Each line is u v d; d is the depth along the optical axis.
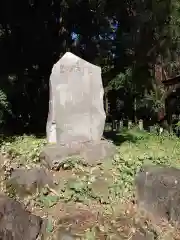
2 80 14.35
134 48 19.16
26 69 16.41
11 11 14.75
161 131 15.08
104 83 22.05
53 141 8.09
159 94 21.72
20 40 15.75
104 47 19.41
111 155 7.48
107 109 25.08
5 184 5.92
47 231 4.62
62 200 5.59
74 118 8.01
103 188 5.93
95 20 17.12
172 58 19.91
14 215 4.54
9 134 12.65
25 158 7.20
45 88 17.12
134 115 24.97
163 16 17.28
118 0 16.47
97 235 4.56
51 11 16.19
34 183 5.78
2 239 4.30
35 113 16.75
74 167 6.79
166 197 5.38
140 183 5.80
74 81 8.03
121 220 5.01
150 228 4.91
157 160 7.32
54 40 16.59
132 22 17.70
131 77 20.48
